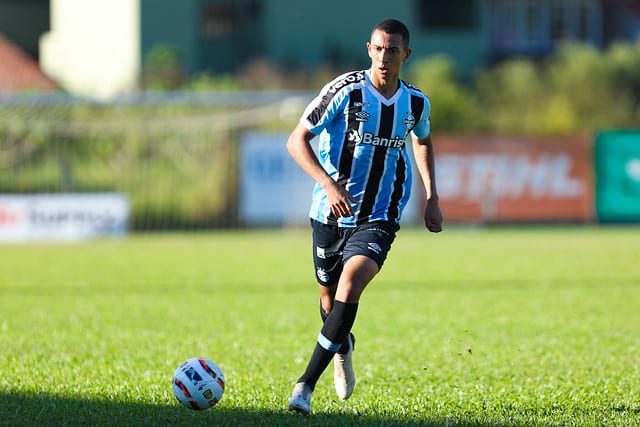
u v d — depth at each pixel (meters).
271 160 89.25
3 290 48.88
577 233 88.38
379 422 20.38
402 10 138.12
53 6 145.12
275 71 120.81
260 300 44.47
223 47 137.50
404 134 21.88
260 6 138.12
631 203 91.00
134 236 88.81
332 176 21.92
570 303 43.09
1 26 153.75
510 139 90.62
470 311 40.56
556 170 90.81
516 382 25.33
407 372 26.94
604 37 146.88
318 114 21.41
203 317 38.78
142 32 131.38
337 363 22.47
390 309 41.22
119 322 37.38
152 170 92.56
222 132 93.00
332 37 136.75
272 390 24.00
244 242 81.12
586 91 125.25
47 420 20.73
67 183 90.31
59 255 70.06
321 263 22.56
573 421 20.42
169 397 22.98
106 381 25.16
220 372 21.12
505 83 123.81
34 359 28.66
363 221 21.86
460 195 90.88
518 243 78.00
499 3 144.38
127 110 96.50
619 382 25.12
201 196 93.00
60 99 93.81
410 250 72.25
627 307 41.72
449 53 140.88
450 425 20.00
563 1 145.75
